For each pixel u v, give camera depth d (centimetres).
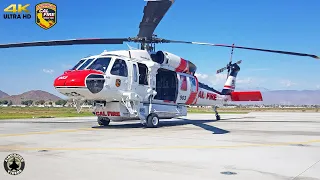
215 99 2134
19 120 2242
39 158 671
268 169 579
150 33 1449
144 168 582
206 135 1146
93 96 1354
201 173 546
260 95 2222
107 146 848
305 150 795
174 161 647
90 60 1419
